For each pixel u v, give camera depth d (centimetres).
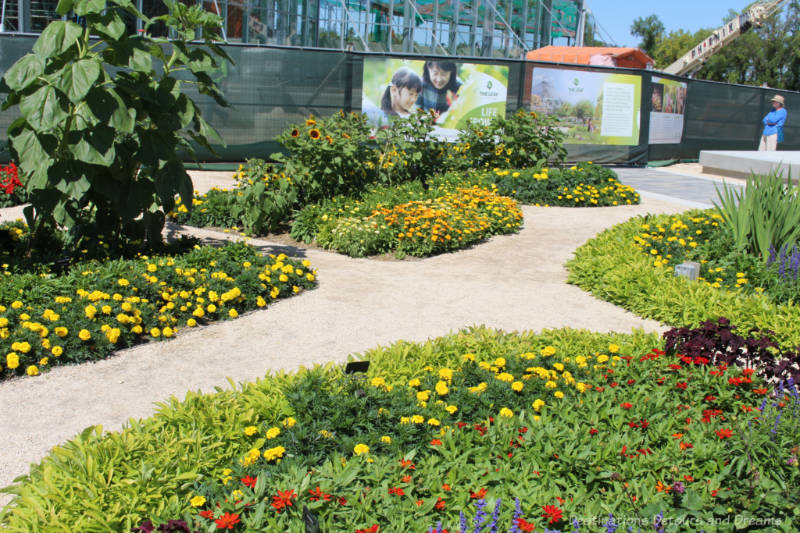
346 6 2434
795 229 814
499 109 1652
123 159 645
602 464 331
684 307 653
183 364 519
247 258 724
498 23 2900
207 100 1462
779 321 620
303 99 1520
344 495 294
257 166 978
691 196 1416
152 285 606
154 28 2062
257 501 286
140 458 330
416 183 1191
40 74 575
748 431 346
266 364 525
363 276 780
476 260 873
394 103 1570
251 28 2208
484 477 319
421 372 463
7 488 307
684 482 318
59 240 727
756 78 5362
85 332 514
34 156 604
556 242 975
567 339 540
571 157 1809
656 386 432
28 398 453
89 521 277
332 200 1023
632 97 1811
